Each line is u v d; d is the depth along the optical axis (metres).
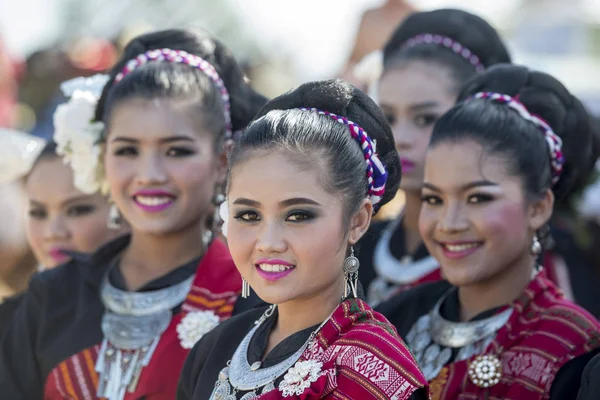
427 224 7.80
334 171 6.21
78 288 8.46
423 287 8.35
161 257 8.31
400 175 6.82
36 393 8.34
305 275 6.17
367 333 6.10
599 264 12.24
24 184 11.28
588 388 6.43
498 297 7.68
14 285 11.34
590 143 8.35
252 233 6.23
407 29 10.62
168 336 7.97
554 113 7.97
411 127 10.15
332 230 6.19
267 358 6.36
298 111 6.41
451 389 7.44
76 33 22.67
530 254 7.76
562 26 22.62
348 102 6.54
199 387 6.67
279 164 6.17
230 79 8.71
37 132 15.36
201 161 8.19
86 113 8.80
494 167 7.57
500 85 8.10
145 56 8.45
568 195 8.42
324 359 6.10
